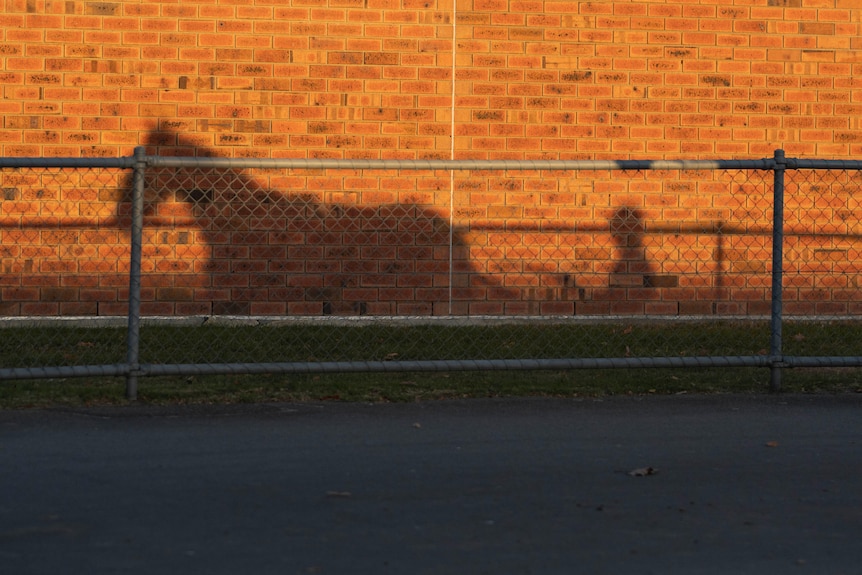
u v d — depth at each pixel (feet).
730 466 34.47
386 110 61.11
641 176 62.59
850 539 27.81
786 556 26.45
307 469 33.04
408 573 24.67
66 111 59.06
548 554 26.16
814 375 49.42
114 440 35.94
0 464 32.83
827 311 64.18
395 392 44.21
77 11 58.95
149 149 59.62
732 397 44.73
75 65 59.00
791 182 63.87
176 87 59.67
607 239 62.49
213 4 59.88
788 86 63.82
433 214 61.26
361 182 60.85
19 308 58.54
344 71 60.75
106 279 59.21
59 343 52.85
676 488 31.96
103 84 59.21
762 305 63.62
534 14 61.82
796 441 37.73
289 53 60.39
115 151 59.47
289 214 60.34
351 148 60.95
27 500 29.37
